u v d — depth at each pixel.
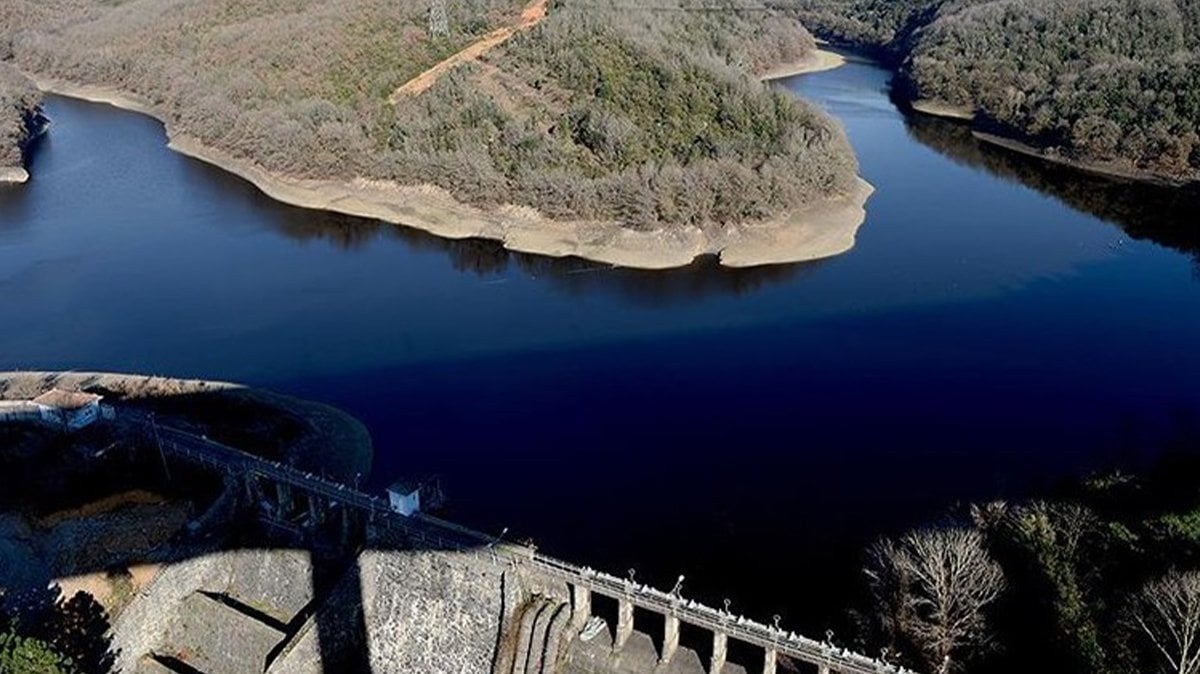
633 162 160.62
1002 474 91.25
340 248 158.25
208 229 165.00
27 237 159.50
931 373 112.75
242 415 101.75
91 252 153.75
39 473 83.94
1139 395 106.25
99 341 124.06
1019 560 67.12
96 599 74.44
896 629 64.31
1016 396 106.81
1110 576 64.62
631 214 153.50
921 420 102.25
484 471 94.69
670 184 153.38
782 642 60.84
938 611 62.31
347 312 134.12
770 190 154.88
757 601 75.44
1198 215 164.50
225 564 79.62
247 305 135.88
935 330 124.62
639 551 82.12
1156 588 57.75
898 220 163.88
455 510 88.06
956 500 87.25
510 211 162.25
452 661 70.19
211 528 80.44
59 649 67.00
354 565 74.31
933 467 93.25
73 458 86.00
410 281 145.38
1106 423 100.31
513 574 68.56
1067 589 63.00
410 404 108.25
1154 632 56.28
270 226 166.88
